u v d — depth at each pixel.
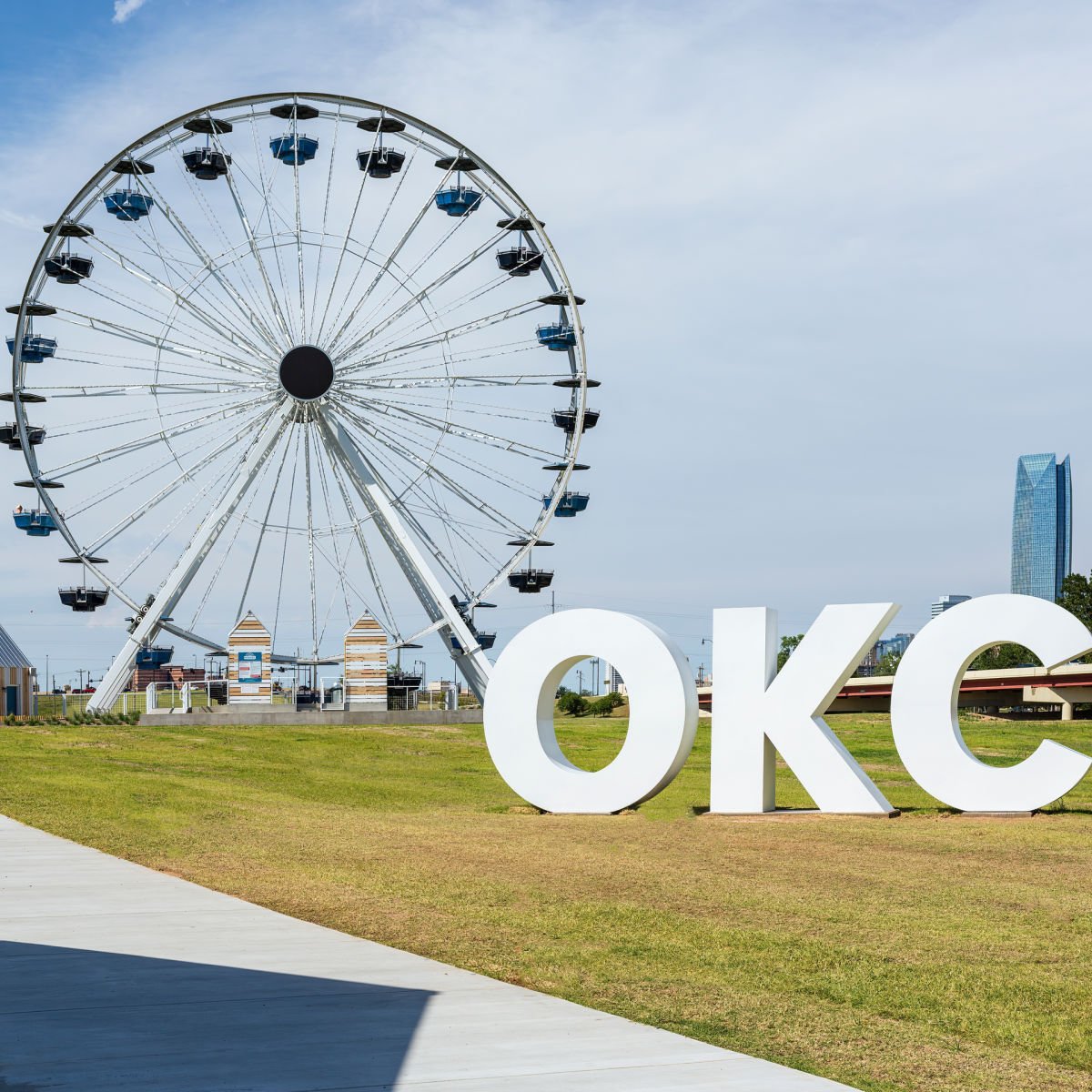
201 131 60.81
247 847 20.94
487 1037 9.34
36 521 60.09
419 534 64.62
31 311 60.00
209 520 62.44
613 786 28.66
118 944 12.92
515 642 29.80
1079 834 24.16
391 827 24.77
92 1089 8.02
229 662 60.94
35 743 41.41
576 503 64.31
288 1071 8.43
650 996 11.39
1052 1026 10.74
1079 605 116.25
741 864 20.41
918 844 23.20
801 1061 9.46
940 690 27.69
